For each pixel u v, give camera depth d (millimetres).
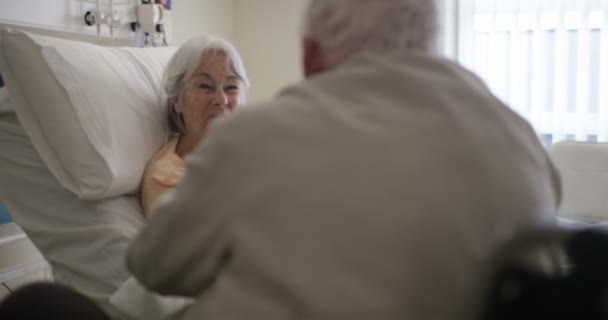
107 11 2393
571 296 583
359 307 661
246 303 708
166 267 841
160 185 1588
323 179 700
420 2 833
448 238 678
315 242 684
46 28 2139
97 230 1510
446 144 721
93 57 1631
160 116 1770
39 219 1600
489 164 731
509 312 601
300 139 727
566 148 2170
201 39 1754
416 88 766
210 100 1706
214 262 779
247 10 3623
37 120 1524
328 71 848
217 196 754
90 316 1040
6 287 2051
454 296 678
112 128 1544
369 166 699
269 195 710
